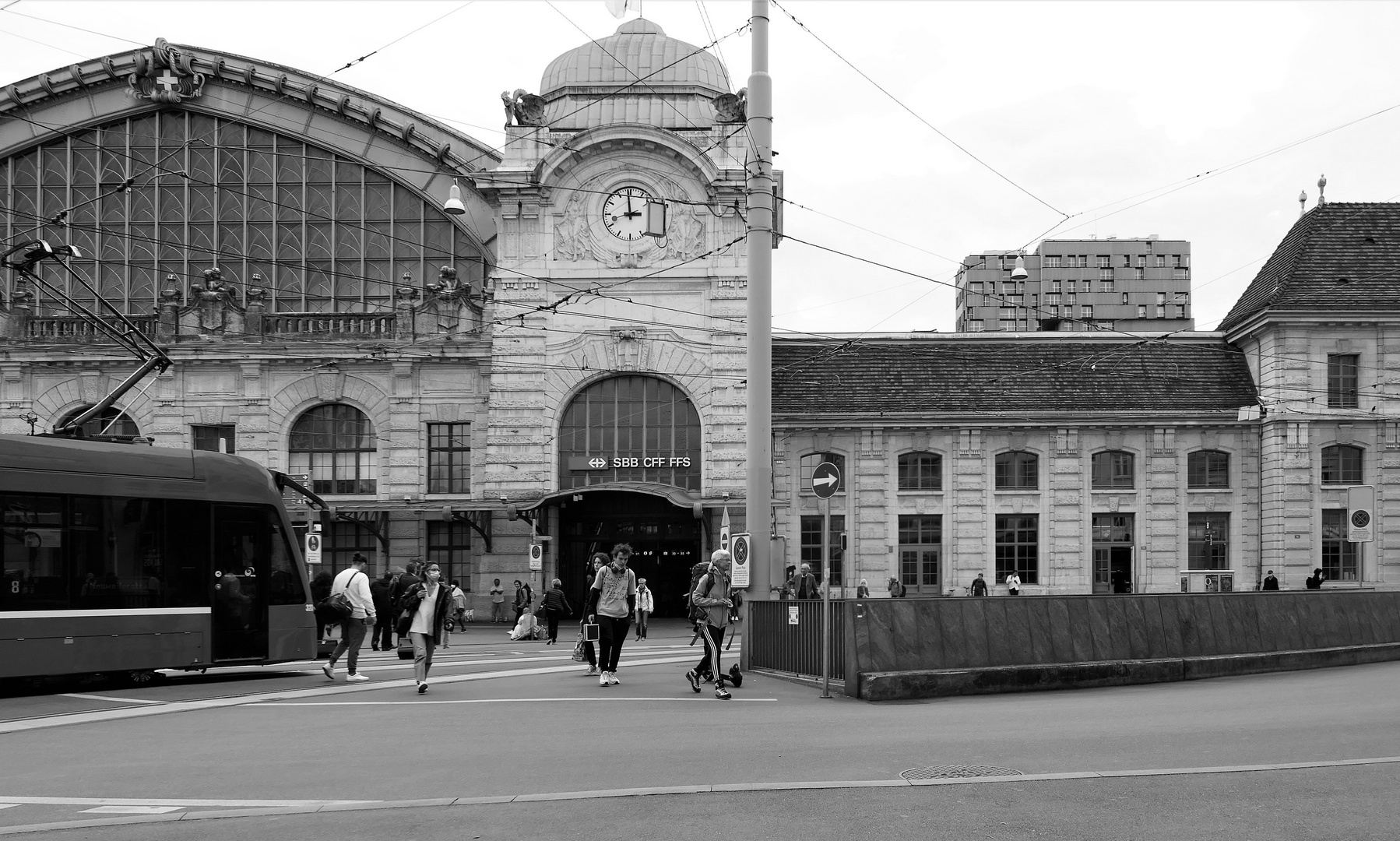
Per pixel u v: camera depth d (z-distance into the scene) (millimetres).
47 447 20109
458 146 49625
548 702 17484
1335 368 47156
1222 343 50312
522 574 45625
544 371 45812
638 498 46375
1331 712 15469
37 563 19688
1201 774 10539
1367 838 8352
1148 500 47688
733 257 45719
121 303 49812
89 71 49500
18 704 18125
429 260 50000
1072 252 167000
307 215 50156
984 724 14273
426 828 8914
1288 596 24109
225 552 22109
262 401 46938
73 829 9148
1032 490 47781
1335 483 46688
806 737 13281
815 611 19703
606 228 46125
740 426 45312
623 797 9836
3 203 50125
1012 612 19578
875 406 47750
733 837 8445
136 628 20672
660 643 32750
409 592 19469
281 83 49438
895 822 8812
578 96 47031
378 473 46906
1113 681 20016
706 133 46062
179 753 12953
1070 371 49219
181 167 50188
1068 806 9305
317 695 18859
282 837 8727
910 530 47594
